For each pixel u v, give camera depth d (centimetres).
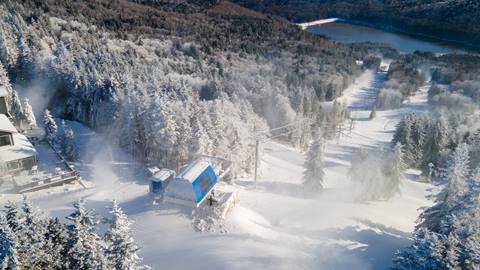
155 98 4191
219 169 3744
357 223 3322
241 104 5897
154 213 2928
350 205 3962
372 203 4238
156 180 3173
